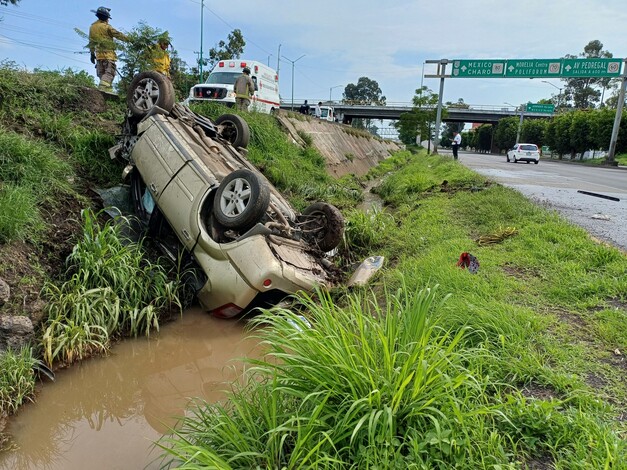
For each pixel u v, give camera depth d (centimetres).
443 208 988
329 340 286
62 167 694
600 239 669
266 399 286
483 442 251
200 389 463
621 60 3312
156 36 1091
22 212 523
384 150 3750
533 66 3378
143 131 682
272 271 539
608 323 392
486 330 387
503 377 329
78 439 384
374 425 238
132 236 672
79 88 921
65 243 580
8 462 349
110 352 502
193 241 584
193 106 1248
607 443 240
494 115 7019
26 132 734
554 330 390
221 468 235
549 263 557
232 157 726
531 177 1728
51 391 434
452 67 3403
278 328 305
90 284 530
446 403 260
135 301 547
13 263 491
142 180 704
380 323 313
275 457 256
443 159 2275
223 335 565
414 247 754
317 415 252
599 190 1345
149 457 354
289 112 1839
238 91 1423
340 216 714
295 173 1254
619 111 3444
